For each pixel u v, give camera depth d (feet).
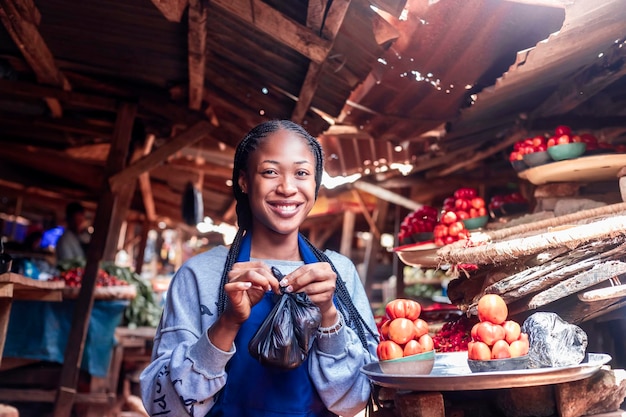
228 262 6.98
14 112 23.13
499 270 8.41
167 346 6.72
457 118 16.49
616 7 9.26
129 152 25.46
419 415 6.49
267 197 6.79
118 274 25.66
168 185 36.40
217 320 6.22
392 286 38.01
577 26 9.85
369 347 7.34
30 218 53.88
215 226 37.50
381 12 11.33
